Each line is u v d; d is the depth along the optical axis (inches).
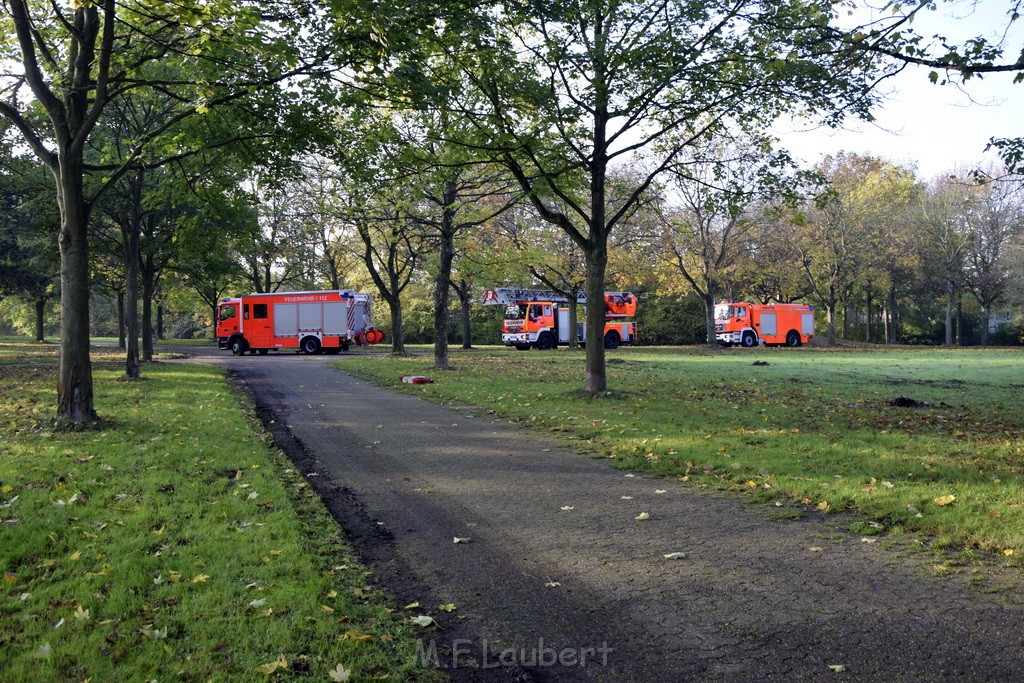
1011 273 2005.4
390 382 823.7
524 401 614.5
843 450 382.9
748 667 161.8
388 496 316.2
